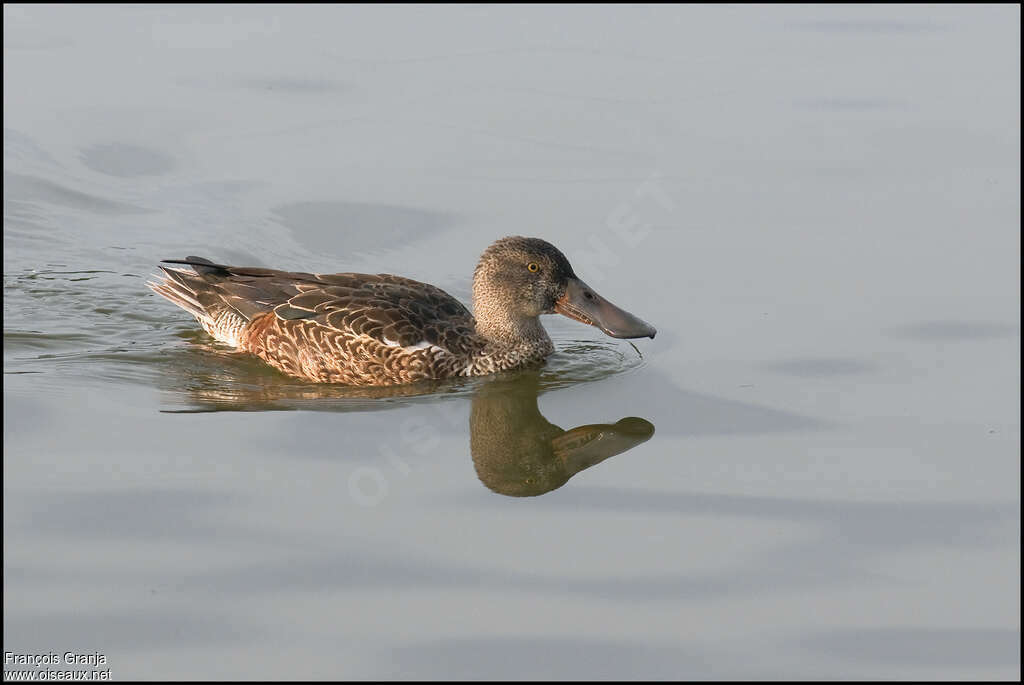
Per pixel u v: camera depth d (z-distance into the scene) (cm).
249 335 1595
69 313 1712
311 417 1434
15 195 1994
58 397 1458
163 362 1581
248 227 1927
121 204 1997
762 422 1423
